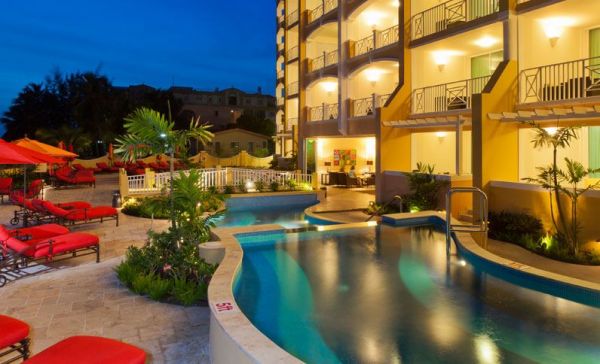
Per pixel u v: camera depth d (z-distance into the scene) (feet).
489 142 44.86
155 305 21.86
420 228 39.63
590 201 34.06
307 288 24.31
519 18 47.11
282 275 26.55
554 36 48.96
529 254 33.50
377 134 63.41
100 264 29.07
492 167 44.83
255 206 62.39
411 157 64.85
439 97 63.10
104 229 40.96
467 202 47.65
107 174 110.01
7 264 27.22
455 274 26.73
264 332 18.95
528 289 24.06
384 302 22.21
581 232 34.73
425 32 63.87
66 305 21.70
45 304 21.83
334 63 87.66
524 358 16.56
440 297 22.94
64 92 176.86
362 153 93.86
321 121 89.92
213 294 17.81
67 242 27.81
